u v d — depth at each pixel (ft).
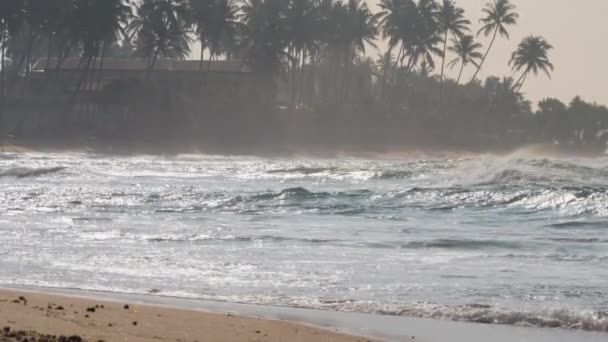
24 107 418.92
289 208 135.23
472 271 76.43
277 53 454.81
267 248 90.27
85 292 66.08
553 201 138.72
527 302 62.95
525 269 77.51
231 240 96.07
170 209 131.64
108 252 86.12
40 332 45.03
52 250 87.10
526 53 566.77
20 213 123.44
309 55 520.83
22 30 489.67
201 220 118.42
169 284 69.87
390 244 94.02
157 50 437.17
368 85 560.20
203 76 459.32
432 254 87.15
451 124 512.22
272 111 434.71
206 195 150.10
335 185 182.70
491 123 539.29
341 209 133.90
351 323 56.34
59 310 53.88
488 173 184.85
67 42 468.75
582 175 181.88
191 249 89.04
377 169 216.74
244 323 53.93
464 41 552.41
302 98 525.34
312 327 54.29
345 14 500.33
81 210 128.67
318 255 85.76
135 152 374.63
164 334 48.42
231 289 67.97
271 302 63.10
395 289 67.97
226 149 400.67
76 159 326.65
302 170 224.33
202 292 66.74
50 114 418.10
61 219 115.96
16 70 455.63
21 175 209.97
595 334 53.98
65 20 424.05
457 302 63.05
